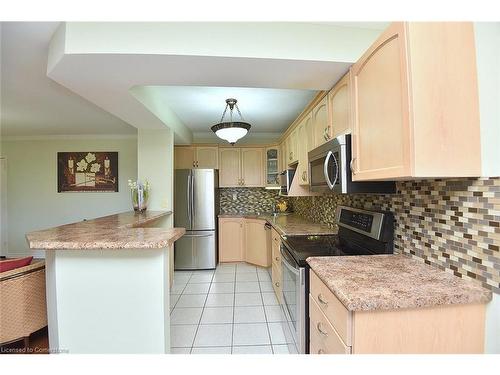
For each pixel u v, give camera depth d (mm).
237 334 2277
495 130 1083
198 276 3820
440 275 1231
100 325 1471
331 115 1973
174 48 1485
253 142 4859
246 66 1634
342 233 2256
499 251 1022
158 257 1481
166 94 2789
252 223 4344
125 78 1767
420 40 1083
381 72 1267
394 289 1081
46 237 1472
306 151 2693
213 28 1515
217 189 4500
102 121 3865
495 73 1088
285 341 2170
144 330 1479
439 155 1078
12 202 4840
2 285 1766
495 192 1042
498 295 1029
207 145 4484
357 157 1505
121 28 1468
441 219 1299
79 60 1521
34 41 1681
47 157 4859
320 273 1286
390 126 1199
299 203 4289
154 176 3232
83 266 1465
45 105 3072
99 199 4887
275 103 3127
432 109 1079
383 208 1794
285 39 1563
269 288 3328
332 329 1185
